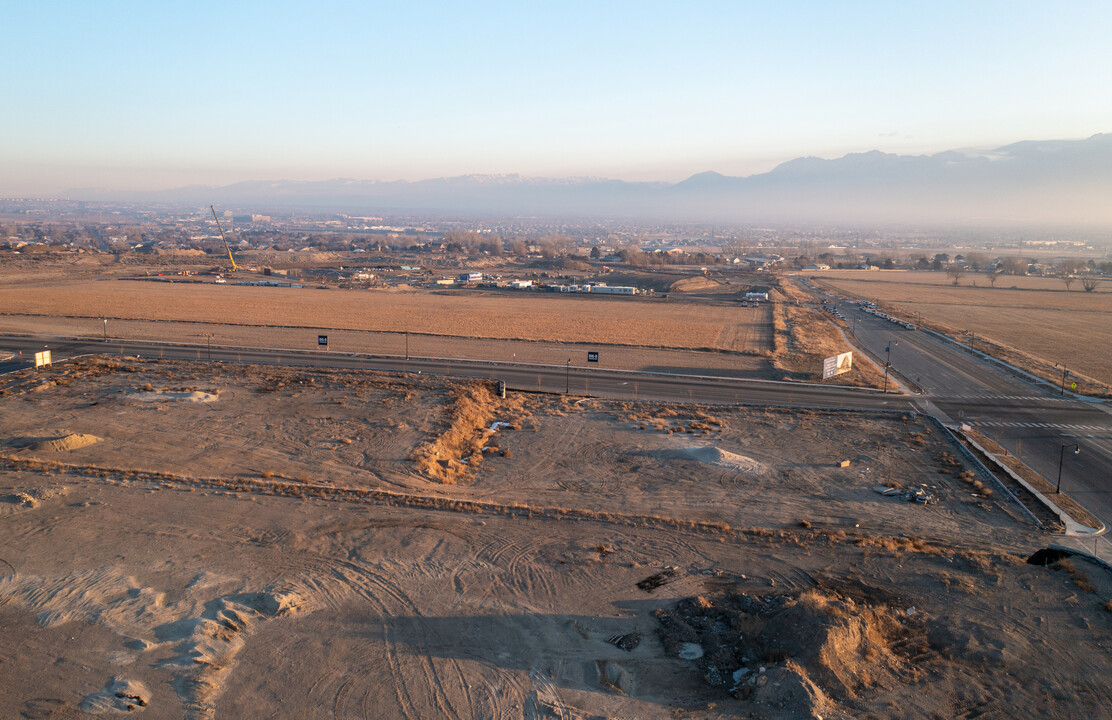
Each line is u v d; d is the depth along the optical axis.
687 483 49.41
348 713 24.30
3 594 31.41
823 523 42.66
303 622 29.89
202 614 30.16
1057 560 36.81
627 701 25.17
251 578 33.56
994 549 39.44
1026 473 53.31
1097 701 25.52
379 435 56.88
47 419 59.03
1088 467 55.03
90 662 26.67
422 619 30.41
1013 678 26.83
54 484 44.50
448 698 25.17
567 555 37.03
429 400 68.31
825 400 76.25
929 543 39.94
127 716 23.73
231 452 52.06
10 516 39.59
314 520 40.50
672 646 28.75
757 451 57.47
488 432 61.44
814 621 28.19
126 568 34.19
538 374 86.38
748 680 26.22
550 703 24.94
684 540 39.41
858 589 34.03
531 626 30.12
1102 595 33.38
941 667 27.45
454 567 35.34
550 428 63.09
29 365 82.88
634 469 52.31
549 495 46.56
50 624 29.09
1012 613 31.78
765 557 37.44
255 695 25.11
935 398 78.31
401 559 36.00
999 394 81.00
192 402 65.31
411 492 45.50
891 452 57.53
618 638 29.33
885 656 27.75
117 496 43.00
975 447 59.25
